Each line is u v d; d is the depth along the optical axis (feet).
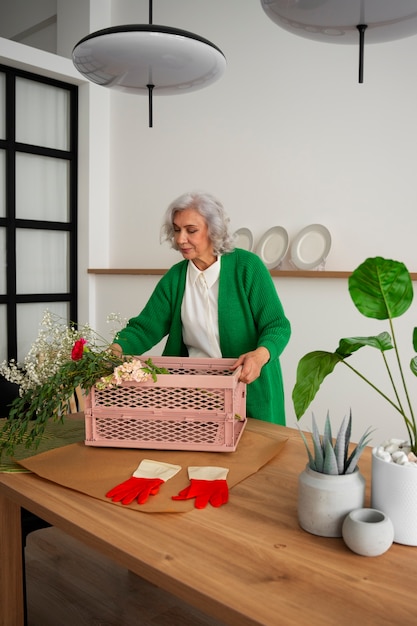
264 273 6.87
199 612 7.13
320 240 11.93
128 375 5.14
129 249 16.33
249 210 13.26
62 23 16.38
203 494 4.27
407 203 10.72
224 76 13.53
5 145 15.05
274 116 12.66
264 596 3.00
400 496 3.59
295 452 5.31
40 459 5.08
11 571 5.24
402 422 10.78
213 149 13.91
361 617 2.83
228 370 6.12
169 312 7.29
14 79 15.06
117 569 8.09
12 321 15.61
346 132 11.51
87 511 4.04
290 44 12.28
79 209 16.72
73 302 17.02
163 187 15.21
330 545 3.59
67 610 7.05
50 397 5.18
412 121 10.57
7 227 15.33
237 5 13.20
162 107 15.05
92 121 16.26
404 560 3.42
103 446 5.41
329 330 11.62
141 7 15.35
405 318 10.59
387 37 5.04
